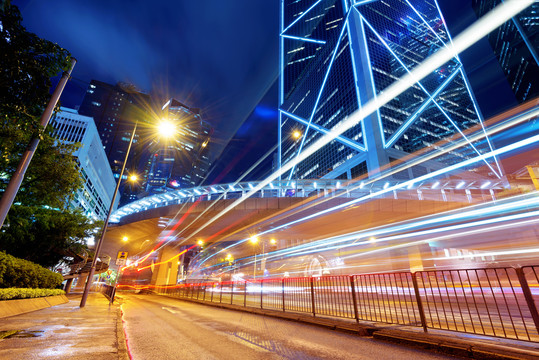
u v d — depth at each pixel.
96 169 105.44
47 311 11.20
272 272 70.06
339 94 129.88
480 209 39.81
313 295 10.46
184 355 5.15
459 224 39.59
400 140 106.19
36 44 6.25
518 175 40.72
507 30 182.38
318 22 182.25
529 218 37.41
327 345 6.00
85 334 6.45
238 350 5.54
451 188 41.25
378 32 135.38
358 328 7.32
